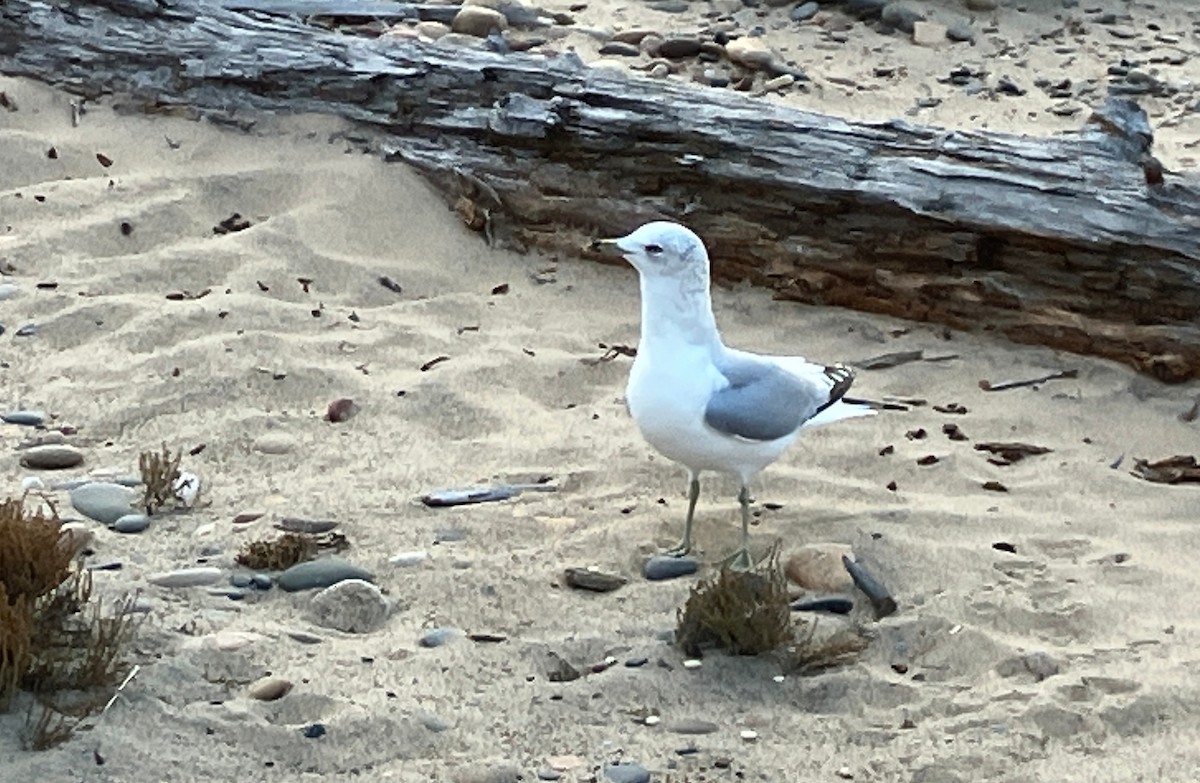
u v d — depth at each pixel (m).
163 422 6.71
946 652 5.41
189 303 7.58
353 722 4.89
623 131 8.08
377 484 6.34
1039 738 5.00
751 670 5.27
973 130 7.80
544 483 6.39
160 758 4.70
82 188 8.43
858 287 7.84
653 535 6.03
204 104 9.04
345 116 8.89
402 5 10.64
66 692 4.91
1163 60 10.94
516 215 8.44
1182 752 4.92
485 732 4.93
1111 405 7.12
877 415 7.00
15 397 6.82
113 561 5.69
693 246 5.59
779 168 7.78
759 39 10.89
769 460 5.80
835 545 5.88
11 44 9.26
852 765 4.86
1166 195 7.24
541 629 5.46
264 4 10.14
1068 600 5.68
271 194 8.57
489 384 7.12
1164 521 6.23
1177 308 7.28
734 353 5.83
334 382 7.04
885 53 10.79
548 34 10.77
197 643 5.20
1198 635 5.47
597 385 7.21
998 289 7.56
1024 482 6.49
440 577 5.70
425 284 8.06
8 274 7.75
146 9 9.17
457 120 8.60
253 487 6.29
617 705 5.10
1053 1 11.77
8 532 5.04
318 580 5.63
